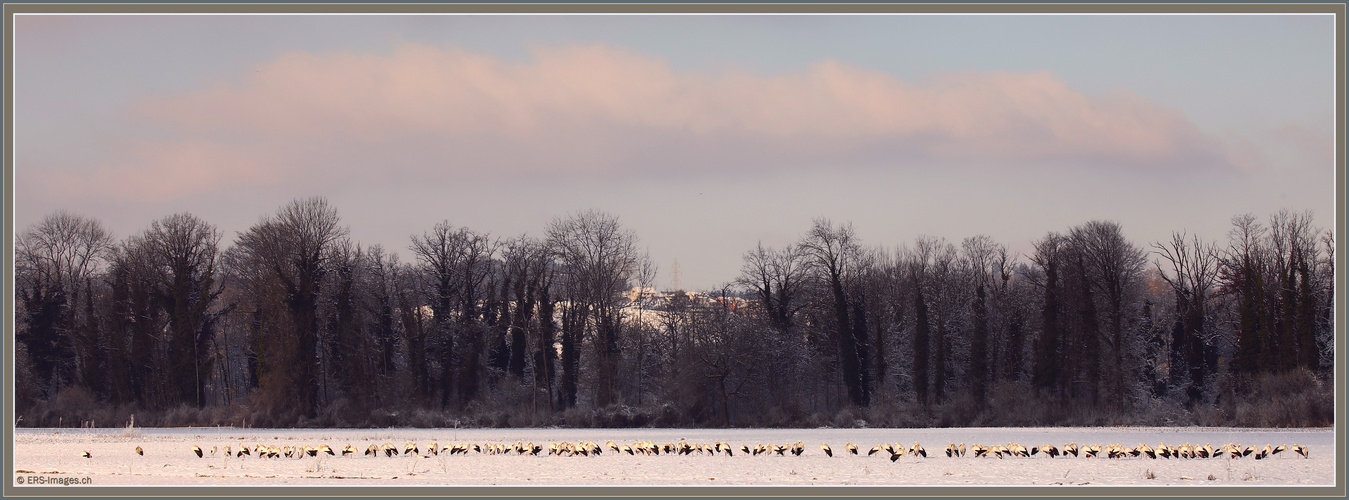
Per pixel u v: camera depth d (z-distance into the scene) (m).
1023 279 104.50
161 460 48.69
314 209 92.75
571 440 66.62
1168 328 95.69
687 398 84.62
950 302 99.38
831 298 96.06
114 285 92.44
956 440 62.62
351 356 87.56
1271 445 52.56
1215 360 89.38
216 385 103.81
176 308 91.38
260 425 83.25
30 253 97.50
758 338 87.69
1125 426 75.69
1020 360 92.19
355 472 43.41
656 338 99.88
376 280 97.44
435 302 95.75
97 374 92.19
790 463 46.59
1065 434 66.56
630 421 84.19
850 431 75.56
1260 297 80.62
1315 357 76.88
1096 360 85.81
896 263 104.25
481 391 92.06
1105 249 91.38
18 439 64.06
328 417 84.44
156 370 91.94
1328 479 39.66
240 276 95.50
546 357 93.31
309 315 86.56
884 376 92.44
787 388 89.38
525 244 99.38
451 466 45.84
